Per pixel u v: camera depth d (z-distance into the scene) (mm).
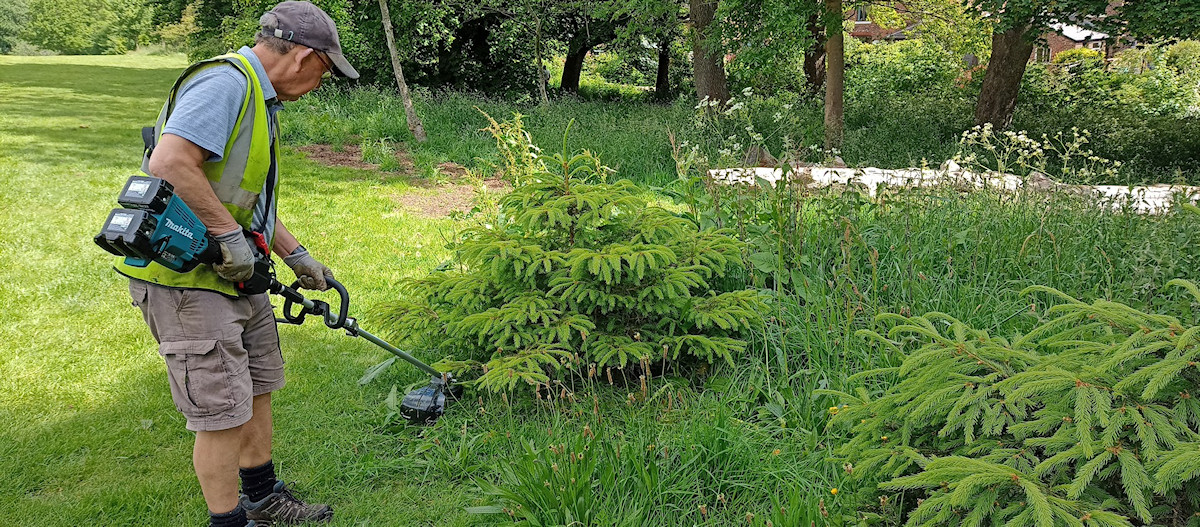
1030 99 15062
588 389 3402
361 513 2697
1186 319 2299
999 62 11969
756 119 11633
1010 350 2027
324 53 2283
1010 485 1752
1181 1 9180
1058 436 1771
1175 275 3578
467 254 3434
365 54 14852
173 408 3406
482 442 3039
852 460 2287
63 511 2666
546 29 16641
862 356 3270
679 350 3324
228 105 2105
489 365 3115
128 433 3188
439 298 3695
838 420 2285
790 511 2340
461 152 9844
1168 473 1545
